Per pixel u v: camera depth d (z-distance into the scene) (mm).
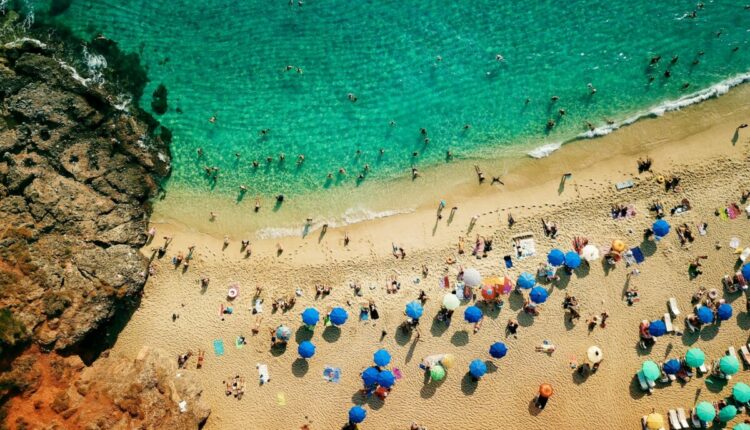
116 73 33312
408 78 33750
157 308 30734
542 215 31109
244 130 33438
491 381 29594
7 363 26016
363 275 30906
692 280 30125
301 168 32969
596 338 29812
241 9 34531
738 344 29500
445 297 29266
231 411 29625
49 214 29547
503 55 33750
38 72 31438
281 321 30469
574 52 33562
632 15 33750
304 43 34344
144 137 32812
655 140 31891
